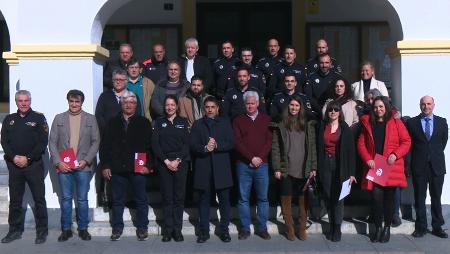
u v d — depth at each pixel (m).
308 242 8.16
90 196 8.88
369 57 12.08
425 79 8.64
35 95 8.82
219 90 9.41
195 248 7.93
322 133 8.05
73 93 8.23
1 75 12.95
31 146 8.23
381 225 8.13
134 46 12.27
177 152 8.06
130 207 9.02
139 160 8.09
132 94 8.09
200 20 12.45
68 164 8.16
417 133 8.20
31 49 8.75
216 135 8.04
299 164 8.10
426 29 8.65
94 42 9.02
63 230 8.36
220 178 8.09
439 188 8.27
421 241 8.16
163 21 12.23
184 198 8.34
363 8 12.02
